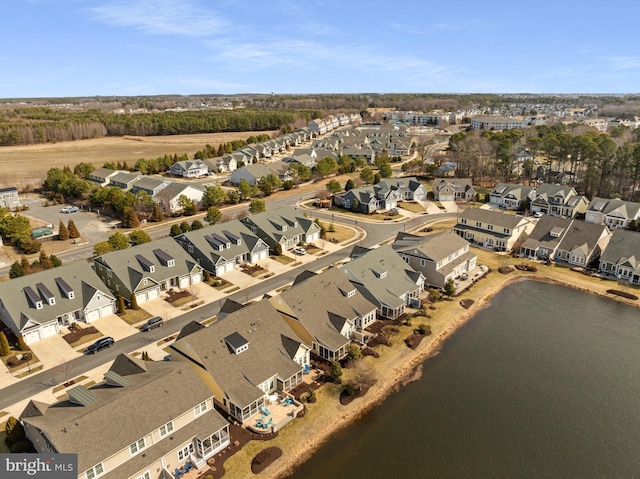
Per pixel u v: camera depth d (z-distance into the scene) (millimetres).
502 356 51719
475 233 87438
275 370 43344
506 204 113188
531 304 64438
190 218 100312
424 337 54844
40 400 42531
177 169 144750
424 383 46812
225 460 36031
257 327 46125
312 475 35250
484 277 72312
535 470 35750
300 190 128125
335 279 56625
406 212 109000
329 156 151875
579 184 122250
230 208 108188
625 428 40312
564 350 52906
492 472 35562
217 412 38094
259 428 39281
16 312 52531
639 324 58750
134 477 32062
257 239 76938
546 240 80625
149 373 38688
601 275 72812
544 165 143625
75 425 31844
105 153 184875
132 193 112500
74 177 119688
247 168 131250
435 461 36625
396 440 38906
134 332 54719
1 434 38000
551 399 44312
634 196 108000
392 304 57219
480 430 40125
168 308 60656
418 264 69125
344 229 95125
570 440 38875
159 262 66562
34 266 67625
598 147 117625
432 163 150000
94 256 73188
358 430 40125
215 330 43562
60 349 51125
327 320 51469
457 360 50906
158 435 34438
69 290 56406
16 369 47375
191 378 38344
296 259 77938
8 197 105750
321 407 42344
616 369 49219
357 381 45438
